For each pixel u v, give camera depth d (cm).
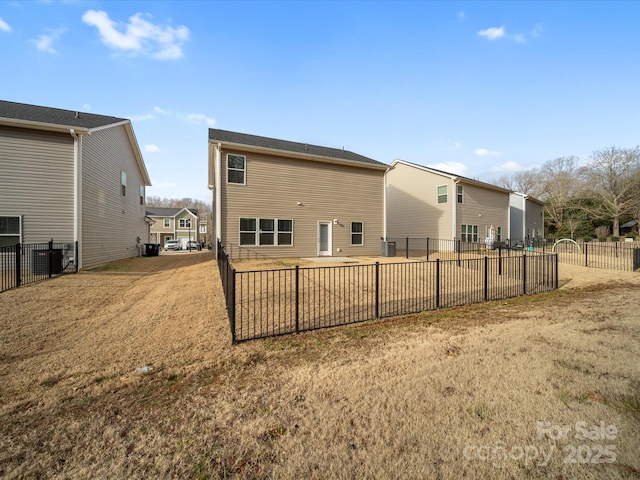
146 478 177
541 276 969
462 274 968
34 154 973
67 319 504
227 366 329
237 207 1273
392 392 265
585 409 237
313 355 356
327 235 1478
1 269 924
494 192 2200
